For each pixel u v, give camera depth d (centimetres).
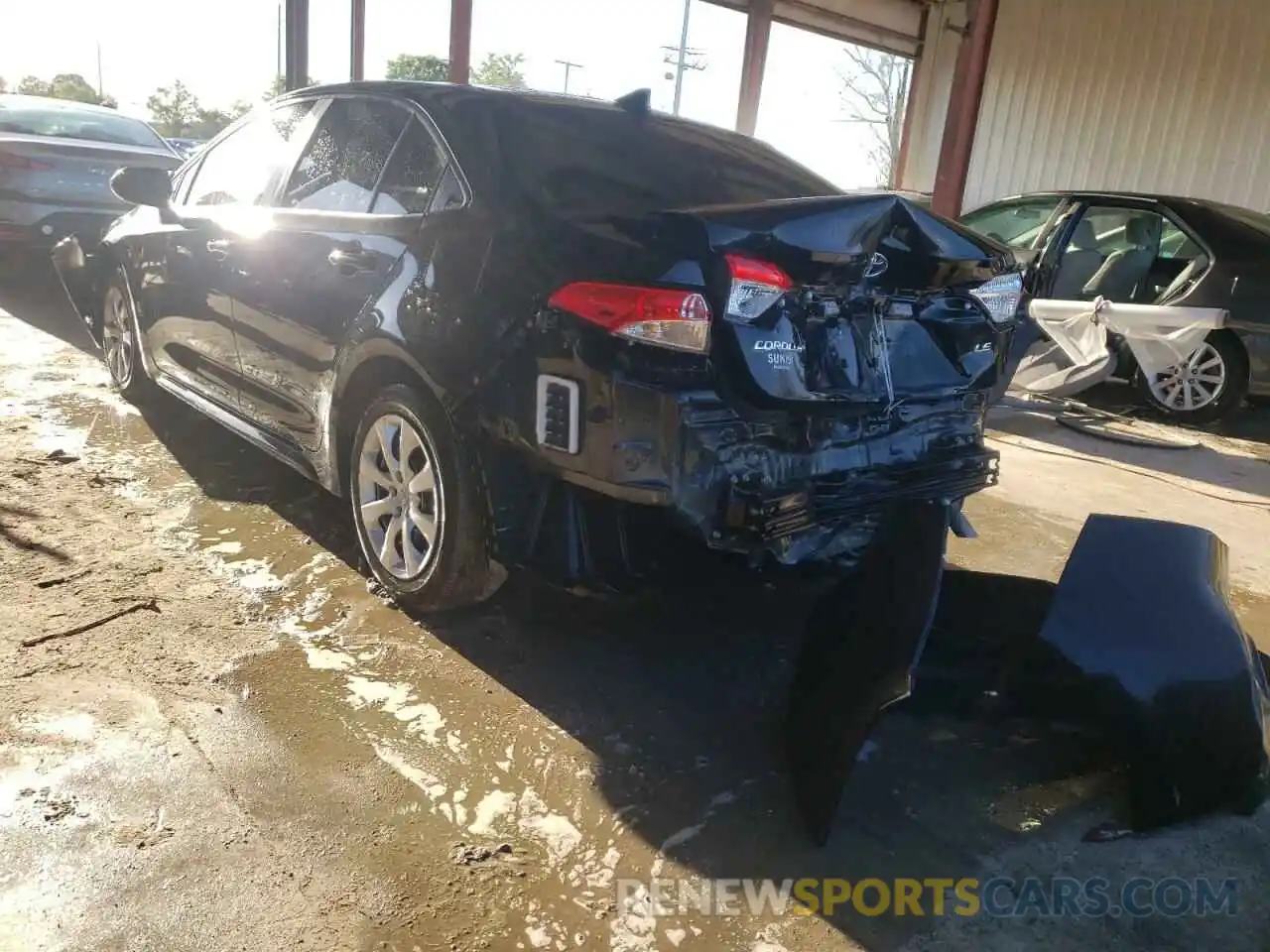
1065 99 1265
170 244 434
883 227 258
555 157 305
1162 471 564
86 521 367
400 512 312
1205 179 1145
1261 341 640
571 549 259
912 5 1514
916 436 287
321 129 367
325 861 211
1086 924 212
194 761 239
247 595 321
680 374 238
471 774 244
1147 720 252
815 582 280
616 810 236
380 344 297
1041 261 711
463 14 1097
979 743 276
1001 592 322
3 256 773
